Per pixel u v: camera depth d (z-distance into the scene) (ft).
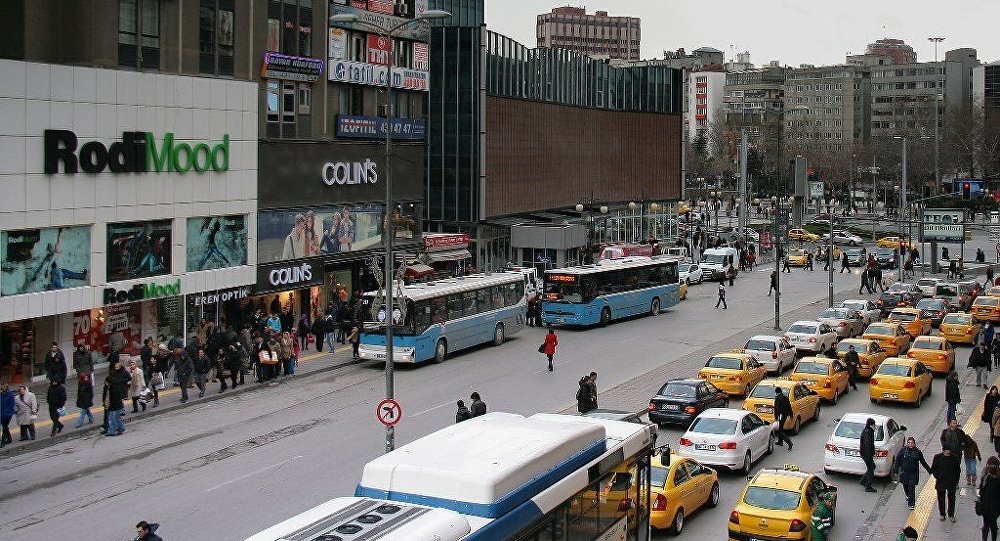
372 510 40.34
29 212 112.16
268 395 119.34
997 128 499.92
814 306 207.92
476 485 41.93
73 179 117.19
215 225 138.82
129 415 106.93
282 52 154.10
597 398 117.70
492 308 157.58
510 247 240.94
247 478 85.35
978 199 414.00
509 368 139.03
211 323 131.03
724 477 88.84
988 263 312.91
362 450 94.58
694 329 177.06
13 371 114.73
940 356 136.98
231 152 140.67
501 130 239.30
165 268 130.72
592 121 287.28
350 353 146.82
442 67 232.94
